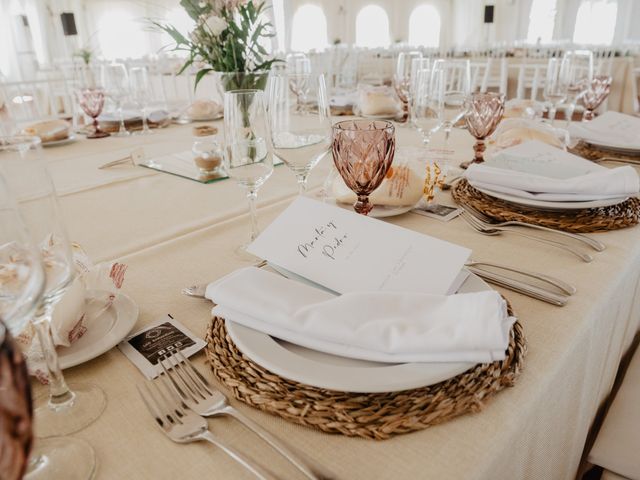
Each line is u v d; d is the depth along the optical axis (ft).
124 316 1.78
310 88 2.63
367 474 1.16
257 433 1.24
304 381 1.30
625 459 2.30
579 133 4.11
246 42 4.11
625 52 16.16
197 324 1.84
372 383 1.28
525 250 2.39
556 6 19.58
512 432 1.27
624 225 2.56
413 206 2.82
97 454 1.25
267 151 2.39
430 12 23.21
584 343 1.76
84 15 22.90
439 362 1.35
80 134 5.81
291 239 1.96
